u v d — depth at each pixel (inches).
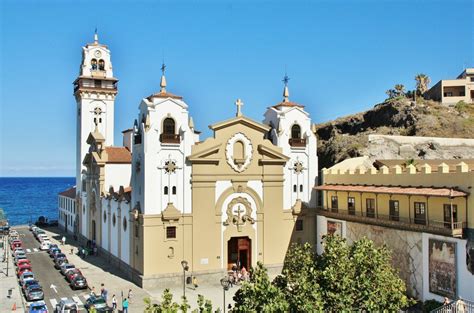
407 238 1753.2
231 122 2201.0
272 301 927.7
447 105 4722.0
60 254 2630.4
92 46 3440.0
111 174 2869.1
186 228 2105.1
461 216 1535.4
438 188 1638.8
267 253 2277.3
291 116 2411.4
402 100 4803.2
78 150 3474.4
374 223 1921.8
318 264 1114.7
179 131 2111.2
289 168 2374.5
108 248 2632.9
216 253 2161.7
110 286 2064.5
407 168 1827.0
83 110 3371.1
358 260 1066.7
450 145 3590.1
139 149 2113.7
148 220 2027.6
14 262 2669.8
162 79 2148.1
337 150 3794.3
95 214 2960.1
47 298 1897.1
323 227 2335.1
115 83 3469.5
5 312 1685.5
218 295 1923.0
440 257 1593.3
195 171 2130.9
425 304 1621.6
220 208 2183.8
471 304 1401.3
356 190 2025.1
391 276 1096.2
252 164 2261.3
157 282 2028.8
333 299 992.9
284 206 2348.7
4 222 4463.6
